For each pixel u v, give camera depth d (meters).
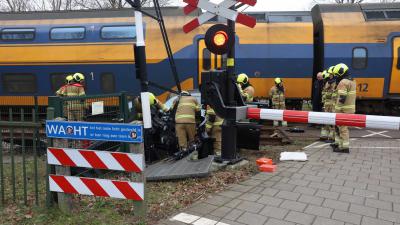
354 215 4.45
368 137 10.82
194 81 12.64
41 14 13.38
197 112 7.50
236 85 6.86
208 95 6.74
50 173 4.61
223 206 4.74
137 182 4.29
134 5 6.28
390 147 8.73
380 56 12.46
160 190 5.43
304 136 10.80
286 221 4.27
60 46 12.95
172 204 4.84
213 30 6.23
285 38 12.60
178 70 12.63
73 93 10.12
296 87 12.71
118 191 4.36
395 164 6.91
